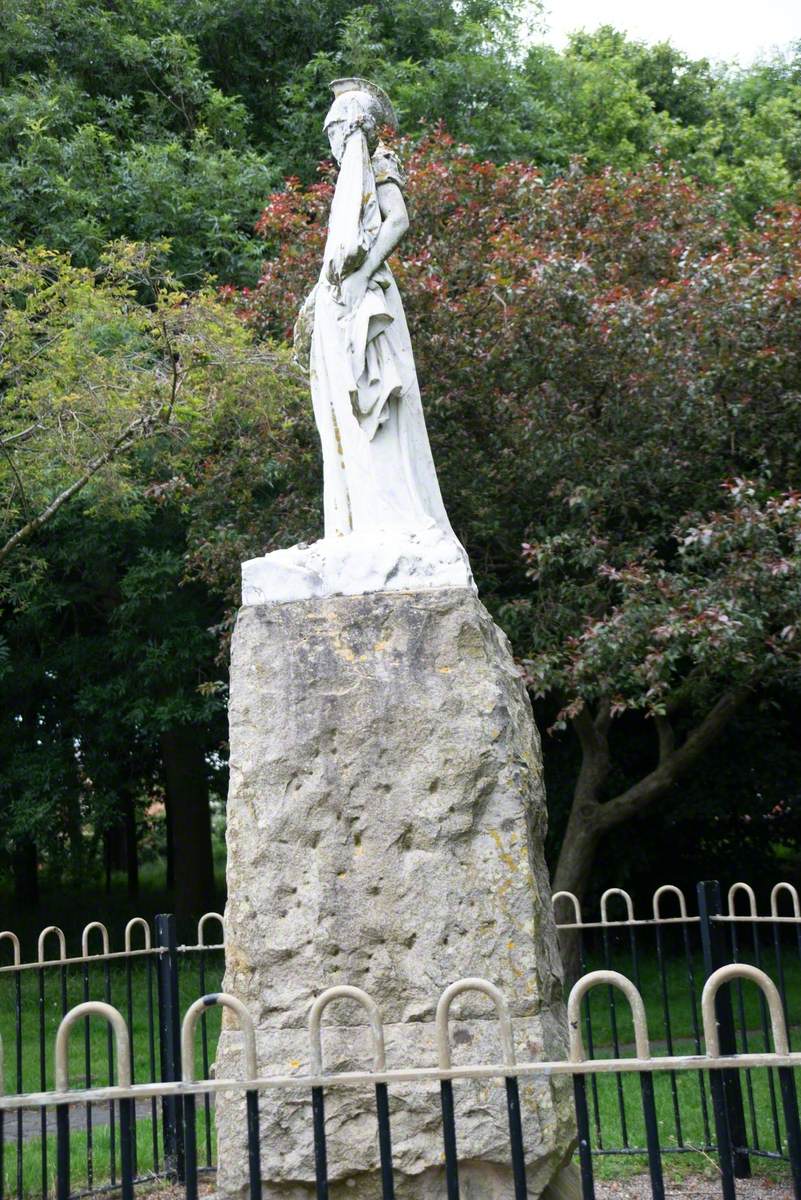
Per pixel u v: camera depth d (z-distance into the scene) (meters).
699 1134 7.20
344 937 4.49
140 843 31.89
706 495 10.43
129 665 13.55
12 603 12.90
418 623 4.73
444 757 4.59
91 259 12.79
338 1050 4.40
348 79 5.77
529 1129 4.27
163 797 22.17
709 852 15.33
